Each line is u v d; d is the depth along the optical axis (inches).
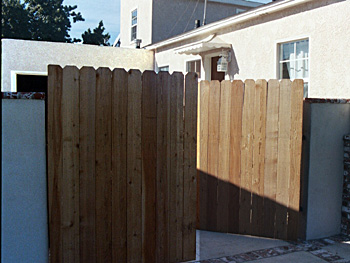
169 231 169.6
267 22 315.6
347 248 202.1
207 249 194.4
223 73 400.2
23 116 139.3
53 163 145.6
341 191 226.2
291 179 209.3
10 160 137.6
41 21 1151.0
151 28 602.5
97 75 151.9
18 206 139.5
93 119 151.7
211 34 403.9
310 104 211.9
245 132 213.6
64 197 147.6
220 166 219.9
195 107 172.7
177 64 485.4
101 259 155.2
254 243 205.5
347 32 243.4
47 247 145.6
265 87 209.5
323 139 217.0
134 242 161.9
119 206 157.9
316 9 267.0
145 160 162.7
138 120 160.6
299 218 218.4
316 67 267.7
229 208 219.8
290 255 189.2
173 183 169.5
